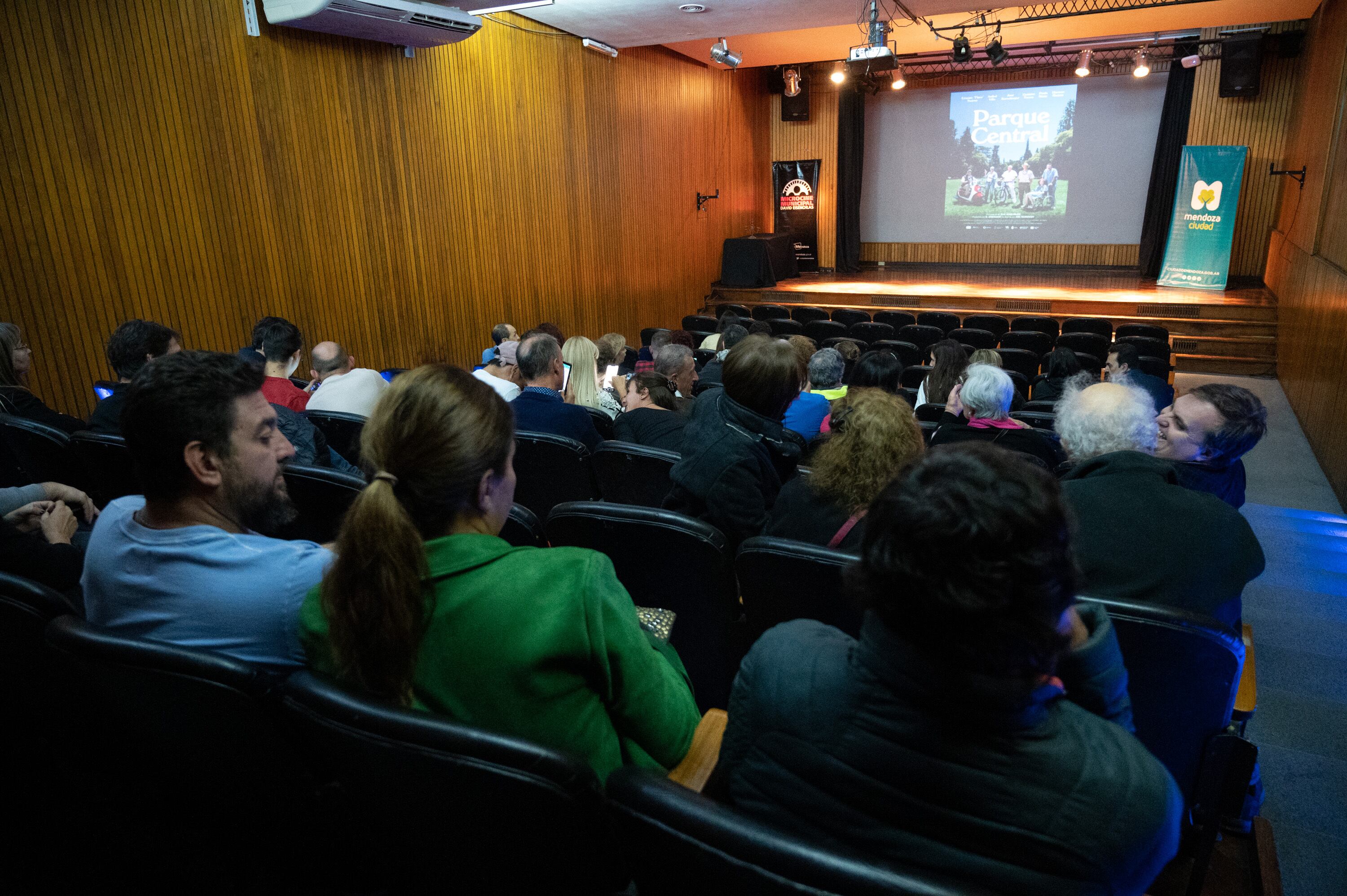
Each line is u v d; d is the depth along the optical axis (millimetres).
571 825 921
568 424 3270
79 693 1432
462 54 7715
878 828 843
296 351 3904
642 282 11359
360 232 6832
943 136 14906
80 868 1560
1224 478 2406
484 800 947
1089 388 2049
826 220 15500
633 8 8227
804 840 752
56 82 4738
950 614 747
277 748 1143
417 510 1056
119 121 5059
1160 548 1616
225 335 5816
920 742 809
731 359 2348
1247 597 3812
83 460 2668
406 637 1006
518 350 3564
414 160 7293
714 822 782
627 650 1084
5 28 4496
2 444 3070
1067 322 9672
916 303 12633
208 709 1127
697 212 12812
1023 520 734
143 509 1377
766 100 15031
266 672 1096
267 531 1461
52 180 4762
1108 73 13461
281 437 1419
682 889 847
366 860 1269
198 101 5488
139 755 1439
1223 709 1485
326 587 1037
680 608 2023
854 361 6699
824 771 861
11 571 1795
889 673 816
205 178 5586
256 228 5969
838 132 14898
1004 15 11359
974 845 808
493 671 1036
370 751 971
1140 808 777
